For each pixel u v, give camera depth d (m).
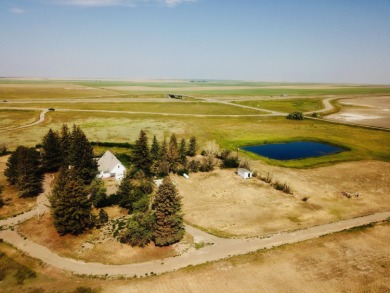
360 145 112.19
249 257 45.59
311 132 132.50
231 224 55.22
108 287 39.00
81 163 69.56
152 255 45.72
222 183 74.38
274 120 158.38
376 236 52.31
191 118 158.50
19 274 40.88
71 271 41.75
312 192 70.38
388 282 41.19
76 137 71.31
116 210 59.03
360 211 61.62
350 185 75.19
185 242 49.12
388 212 61.44
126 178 65.50
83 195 51.56
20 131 118.62
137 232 47.59
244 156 96.56
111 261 44.12
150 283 39.81
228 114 174.75
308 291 39.19
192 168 81.12
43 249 46.44
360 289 39.75
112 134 119.81
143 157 77.12
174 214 48.53
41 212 57.66
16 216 55.91
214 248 47.72
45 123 134.88
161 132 125.62
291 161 92.75
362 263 44.97
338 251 47.72
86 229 51.69
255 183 74.81
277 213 59.84
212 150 96.38
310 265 44.19
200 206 62.06
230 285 39.84
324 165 89.88
